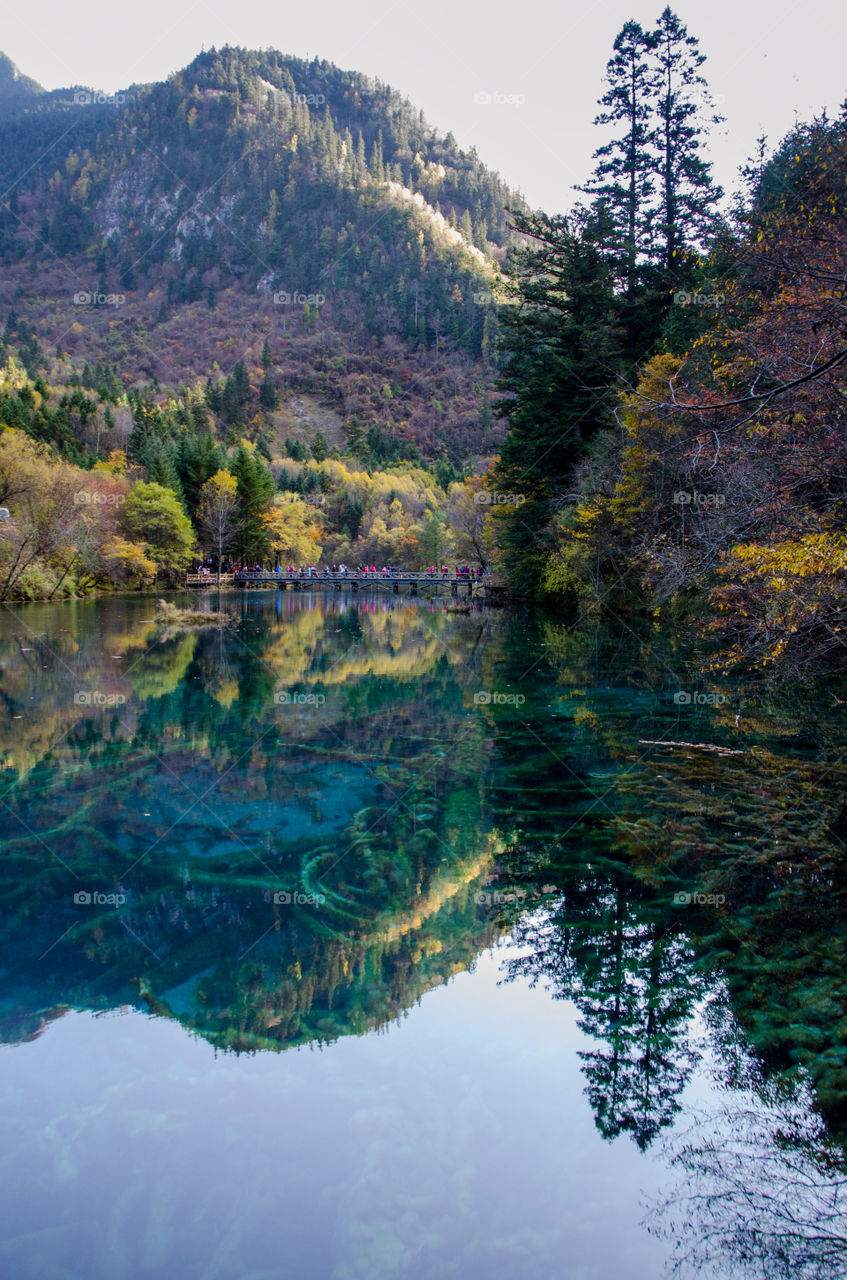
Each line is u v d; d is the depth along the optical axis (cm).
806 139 1439
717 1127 339
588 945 502
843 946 477
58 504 3338
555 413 2528
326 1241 281
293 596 4462
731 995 435
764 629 848
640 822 688
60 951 503
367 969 480
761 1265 268
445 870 619
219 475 5809
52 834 699
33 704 1235
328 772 876
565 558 2330
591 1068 383
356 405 13325
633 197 2575
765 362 904
